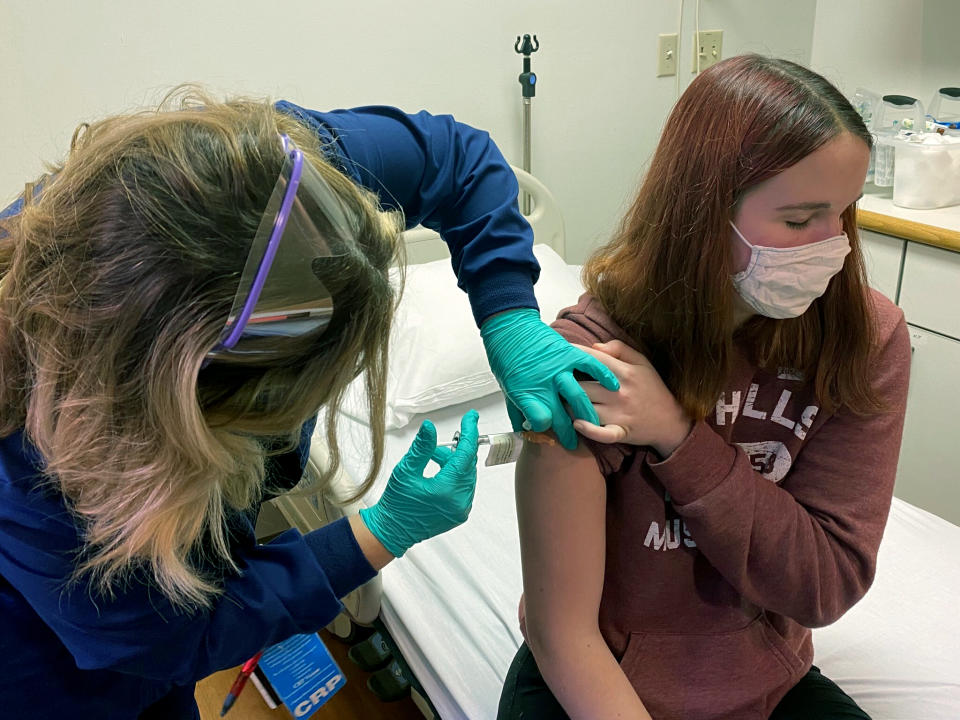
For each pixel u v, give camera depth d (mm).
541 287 2061
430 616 1381
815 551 879
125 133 573
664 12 2395
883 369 914
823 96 732
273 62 1922
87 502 592
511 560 1496
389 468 1676
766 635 1006
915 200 2146
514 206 1064
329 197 601
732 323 808
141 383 552
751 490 838
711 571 940
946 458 2172
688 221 761
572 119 2408
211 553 765
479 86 2211
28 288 566
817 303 852
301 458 900
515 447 958
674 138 776
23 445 629
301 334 581
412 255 2256
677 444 825
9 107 1703
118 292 533
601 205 2600
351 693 1864
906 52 2471
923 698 1180
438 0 2047
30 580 645
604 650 924
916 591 1382
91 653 674
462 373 1867
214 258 534
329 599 856
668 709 981
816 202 737
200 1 1788
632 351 840
